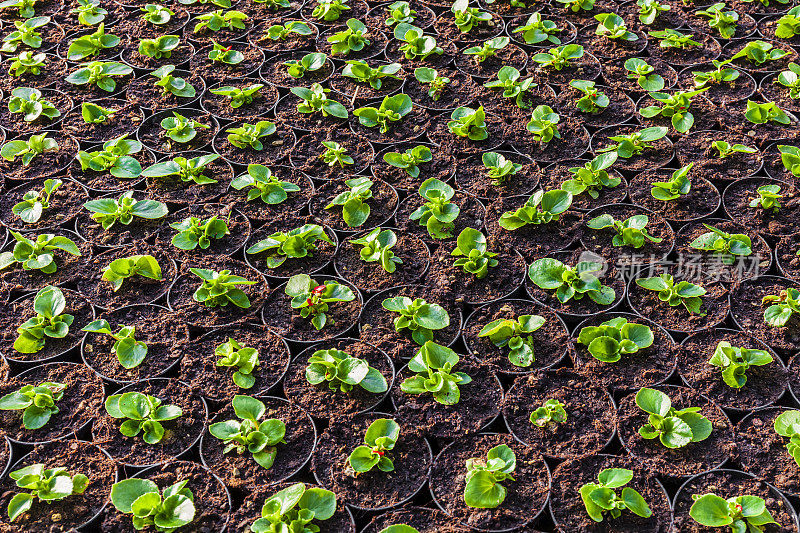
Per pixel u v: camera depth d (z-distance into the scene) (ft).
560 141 4.14
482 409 3.35
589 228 3.82
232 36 4.67
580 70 4.44
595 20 4.72
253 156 4.10
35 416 3.31
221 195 3.96
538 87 4.37
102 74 4.37
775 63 4.44
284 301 3.61
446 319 3.49
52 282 3.65
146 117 4.26
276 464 3.23
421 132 4.20
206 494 3.17
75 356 3.49
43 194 3.93
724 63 4.36
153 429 3.27
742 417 3.34
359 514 3.16
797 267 3.67
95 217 3.85
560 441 3.28
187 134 4.14
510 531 3.12
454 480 3.21
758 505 3.08
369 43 4.61
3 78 4.42
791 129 4.14
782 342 3.48
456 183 4.00
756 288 3.62
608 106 4.27
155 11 4.73
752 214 3.85
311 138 4.17
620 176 4.00
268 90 4.39
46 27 4.71
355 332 3.55
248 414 3.27
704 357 3.45
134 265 3.65
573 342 3.49
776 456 3.24
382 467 3.22
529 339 3.48
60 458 3.24
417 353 3.44
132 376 3.41
